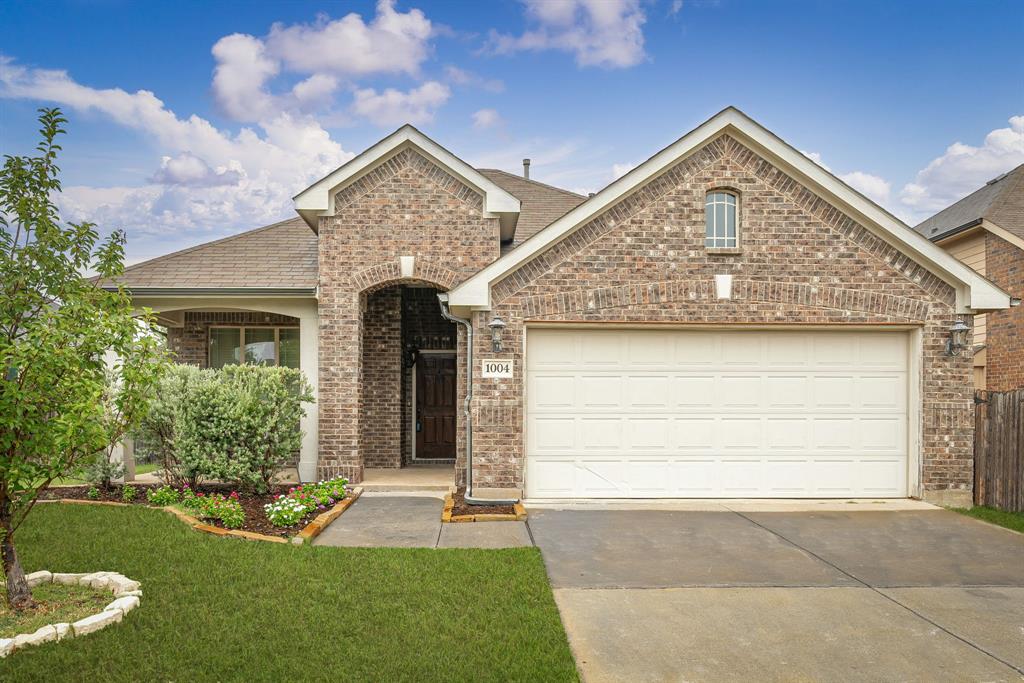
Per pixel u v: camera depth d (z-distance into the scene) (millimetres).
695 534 8180
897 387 10391
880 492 10367
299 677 4277
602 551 7418
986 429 9930
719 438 10281
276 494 9883
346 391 11273
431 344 14102
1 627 4867
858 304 10117
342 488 10156
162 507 8609
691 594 6105
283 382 10078
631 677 4516
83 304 5180
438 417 14273
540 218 13961
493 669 4449
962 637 5227
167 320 12969
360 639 4848
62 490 10039
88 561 6402
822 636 5219
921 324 10156
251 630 4934
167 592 5637
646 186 10055
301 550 6984
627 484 10195
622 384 10227
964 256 16688
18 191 5309
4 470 4973
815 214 10125
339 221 11398
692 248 10047
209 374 9820
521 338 9938
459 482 10625
